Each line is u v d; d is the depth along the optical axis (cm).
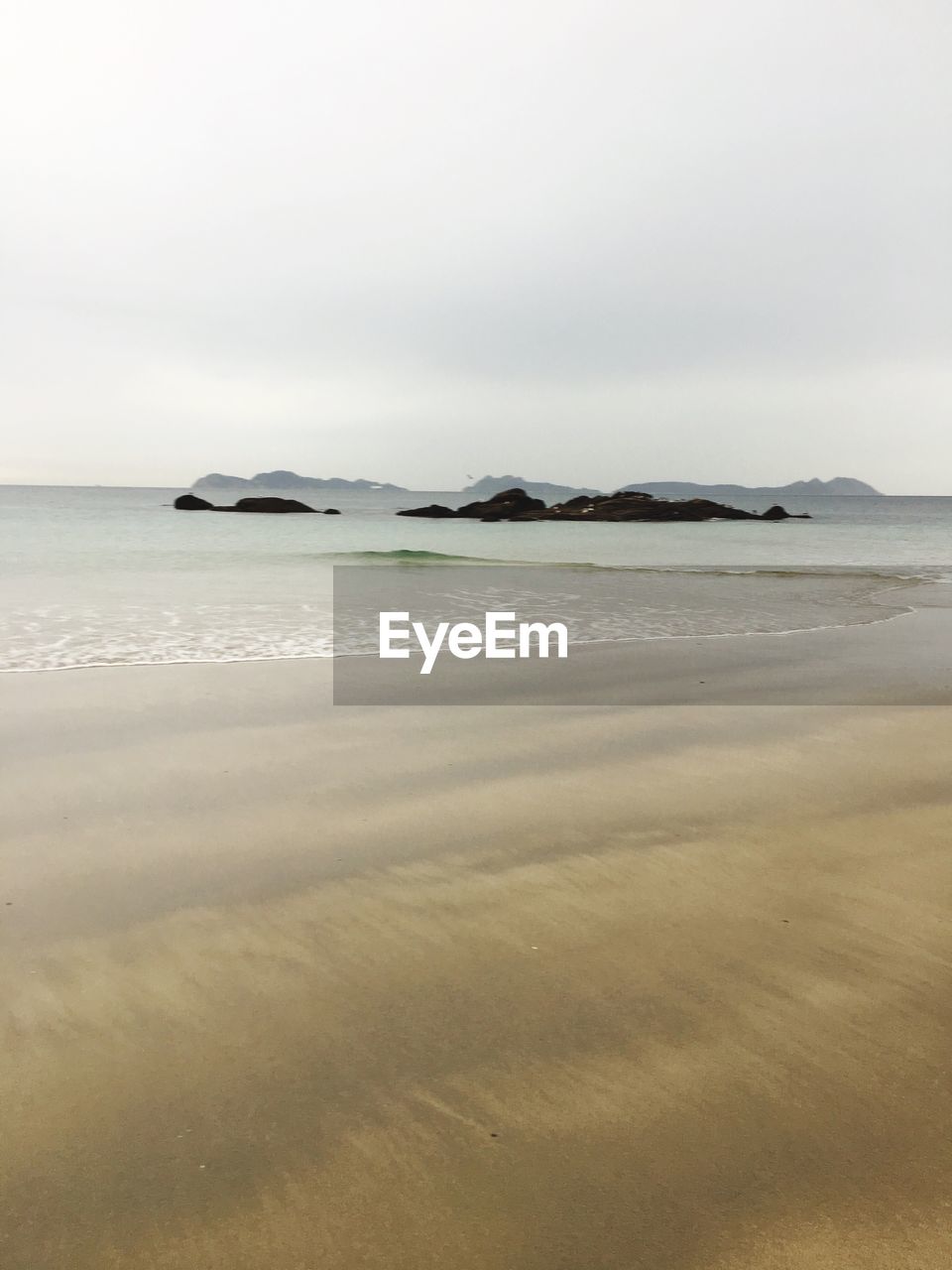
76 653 969
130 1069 256
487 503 7856
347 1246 194
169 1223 200
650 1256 193
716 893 384
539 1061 262
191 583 1784
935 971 317
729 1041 272
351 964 320
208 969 315
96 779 533
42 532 3891
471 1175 215
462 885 391
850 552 3534
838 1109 240
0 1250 192
